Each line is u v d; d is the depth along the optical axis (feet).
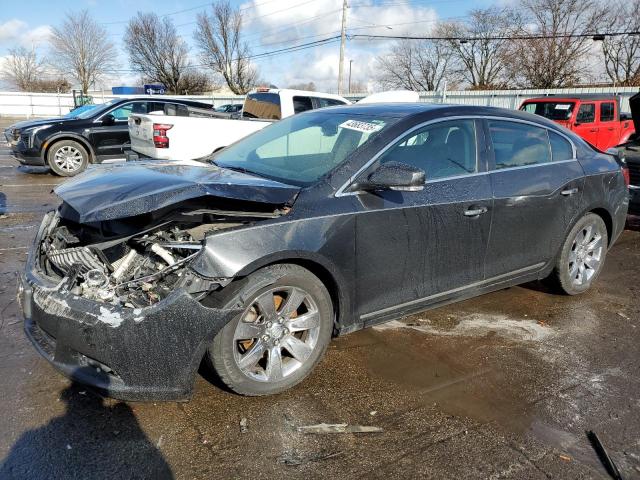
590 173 14.92
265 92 35.76
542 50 119.44
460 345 12.49
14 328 12.59
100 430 8.97
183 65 192.75
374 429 9.21
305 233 9.71
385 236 10.77
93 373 8.73
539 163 13.93
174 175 10.52
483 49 156.76
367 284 10.77
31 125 37.04
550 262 14.49
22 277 10.04
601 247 15.81
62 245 10.08
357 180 10.64
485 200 12.28
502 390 10.58
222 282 8.84
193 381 8.87
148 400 8.70
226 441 8.77
